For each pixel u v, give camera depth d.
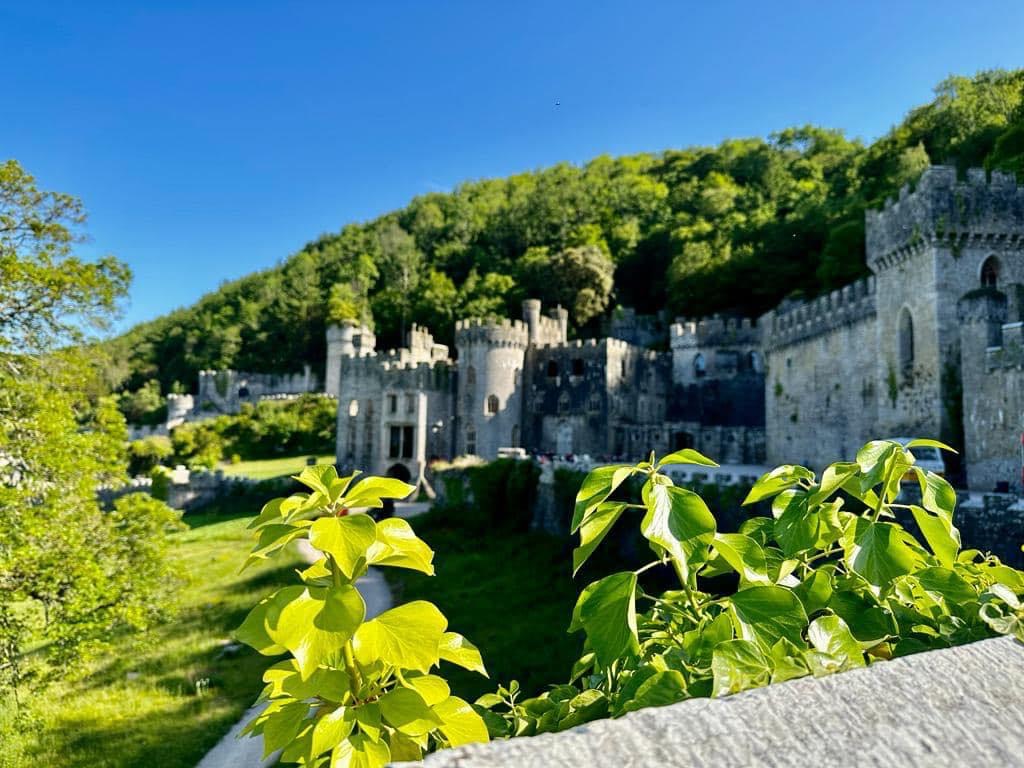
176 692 21.50
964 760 1.67
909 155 69.12
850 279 62.12
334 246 169.25
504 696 3.50
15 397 18.86
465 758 1.53
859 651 2.63
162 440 92.19
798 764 1.62
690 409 71.25
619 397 69.38
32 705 18.59
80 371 21.50
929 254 30.70
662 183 140.25
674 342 73.62
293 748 2.54
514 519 40.34
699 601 3.50
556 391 70.38
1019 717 1.84
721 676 2.25
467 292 113.88
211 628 28.05
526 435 71.31
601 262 100.81
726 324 71.31
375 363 72.31
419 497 60.78
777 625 2.69
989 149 63.28
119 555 21.11
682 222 110.38
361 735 2.33
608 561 29.62
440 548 38.69
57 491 18.69
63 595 18.78
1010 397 26.34
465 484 44.91
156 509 22.12
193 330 148.88
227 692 21.36
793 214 85.06
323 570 2.78
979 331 28.09
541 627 24.30
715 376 70.75
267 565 37.56
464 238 149.88
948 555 3.20
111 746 17.80
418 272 139.38
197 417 118.69
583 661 3.60
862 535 3.20
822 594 3.32
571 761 1.56
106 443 21.55
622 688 2.80
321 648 2.27
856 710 1.82
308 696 2.56
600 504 3.04
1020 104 65.12
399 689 2.50
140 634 23.55
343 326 111.25
